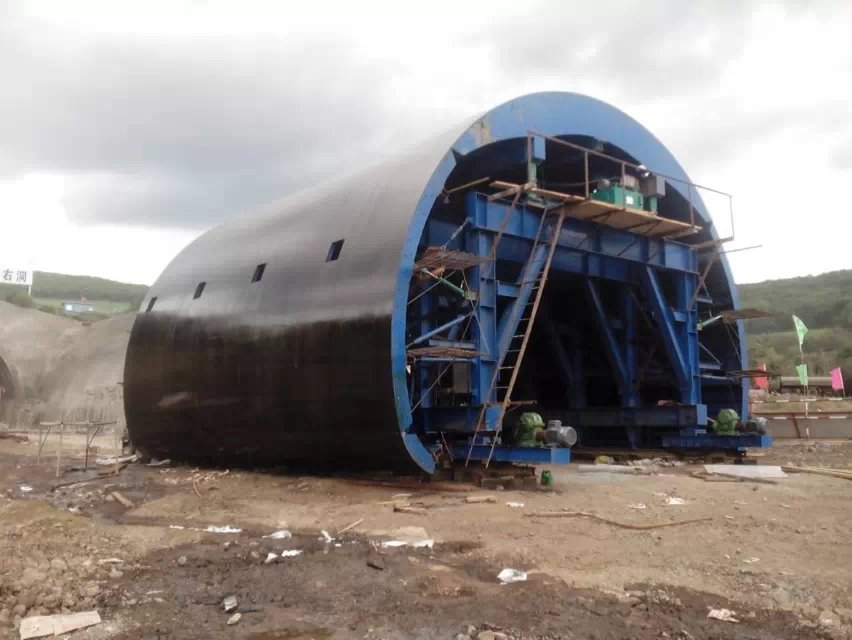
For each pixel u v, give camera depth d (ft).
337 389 45.57
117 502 44.83
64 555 26.78
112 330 225.97
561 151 62.28
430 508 37.17
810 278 520.01
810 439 98.37
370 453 46.11
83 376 207.62
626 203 57.16
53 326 245.86
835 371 151.43
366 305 44.34
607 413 69.82
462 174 56.80
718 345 75.72
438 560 26.63
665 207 70.18
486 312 49.32
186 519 37.32
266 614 20.49
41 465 69.10
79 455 83.35
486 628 18.86
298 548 29.22
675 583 23.00
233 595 22.30
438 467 47.50
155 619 20.02
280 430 51.06
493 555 26.91
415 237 44.52
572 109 57.06
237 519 36.78
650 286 63.93
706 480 49.83
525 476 45.88
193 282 66.85
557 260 57.82
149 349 68.64
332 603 21.47
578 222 58.39
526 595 21.77
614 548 27.89
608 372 76.59
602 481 48.80
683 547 28.02
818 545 28.32
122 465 68.49
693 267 67.46
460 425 48.37
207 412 58.34
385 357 42.68
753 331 434.71
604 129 59.62
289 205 62.64
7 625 19.02
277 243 57.06
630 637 18.15
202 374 59.06
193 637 18.62
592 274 60.80
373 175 52.75
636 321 74.69
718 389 76.02
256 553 28.04
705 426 67.77
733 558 26.21
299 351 48.49
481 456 47.42
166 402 64.23
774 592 21.84
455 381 50.01
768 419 104.32
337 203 53.47
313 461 51.13
